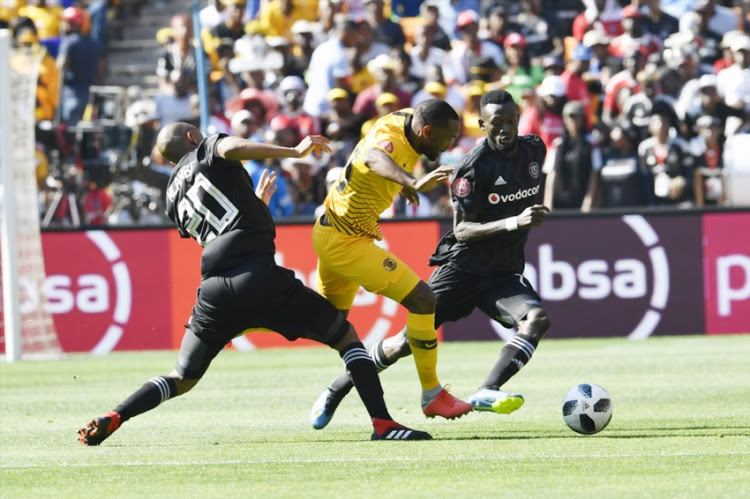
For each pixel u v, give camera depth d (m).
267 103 55.12
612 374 34.16
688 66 51.78
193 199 20.81
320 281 23.22
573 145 47.84
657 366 36.00
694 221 45.50
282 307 20.67
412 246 45.47
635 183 48.06
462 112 54.62
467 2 62.91
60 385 35.47
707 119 48.44
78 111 57.25
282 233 45.97
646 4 58.00
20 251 45.44
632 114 49.09
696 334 45.59
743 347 41.16
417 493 15.98
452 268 23.84
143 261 46.44
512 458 18.91
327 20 59.81
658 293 45.62
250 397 30.78
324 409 23.12
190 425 24.97
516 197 23.33
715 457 18.62
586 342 44.88
